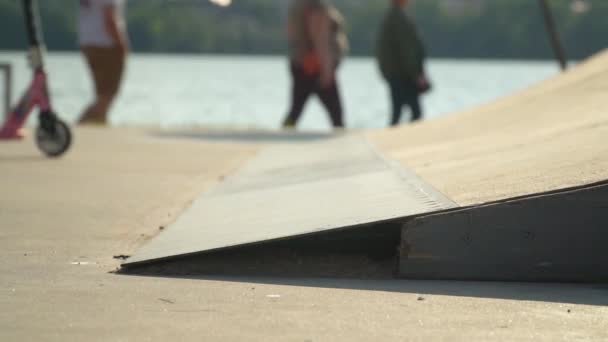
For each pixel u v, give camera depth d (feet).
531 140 48.65
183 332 25.26
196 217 42.70
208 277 32.89
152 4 620.49
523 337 25.09
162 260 33.83
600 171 34.27
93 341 24.29
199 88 236.84
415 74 113.09
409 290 30.91
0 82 209.97
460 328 25.95
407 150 60.95
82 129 102.01
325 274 33.37
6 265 34.01
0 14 478.59
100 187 55.31
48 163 66.80
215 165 69.31
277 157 70.64
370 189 42.22
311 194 43.62
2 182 56.08
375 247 35.12
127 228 42.09
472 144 54.90
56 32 530.68
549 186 33.88
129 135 95.50
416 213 33.27
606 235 32.09
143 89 226.38
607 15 599.16
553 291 30.86
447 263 32.68
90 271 33.40
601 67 70.79
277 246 35.32
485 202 33.06
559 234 32.27
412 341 24.63
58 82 233.14
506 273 32.48
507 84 279.49
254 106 176.86
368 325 26.20
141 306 28.14
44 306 27.91
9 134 81.82
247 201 45.21
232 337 24.81
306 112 180.45
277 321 26.55
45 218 44.29
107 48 113.39
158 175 62.13
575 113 55.31
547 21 128.06
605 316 27.45
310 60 121.19
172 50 636.48
